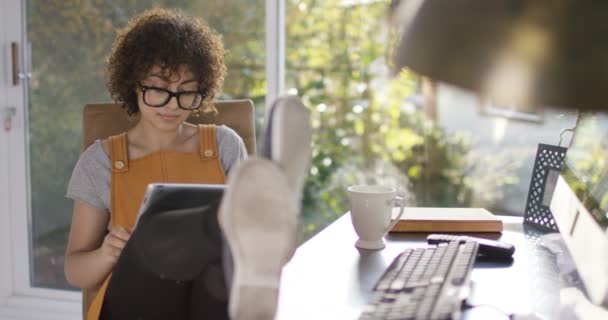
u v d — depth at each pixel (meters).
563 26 0.48
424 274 0.99
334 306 1.00
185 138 1.59
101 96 2.56
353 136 3.00
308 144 0.76
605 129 1.97
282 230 0.61
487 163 2.84
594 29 0.47
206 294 0.95
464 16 0.51
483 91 0.49
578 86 0.46
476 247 1.17
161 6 2.46
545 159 1.56
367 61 2.95
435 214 1.55
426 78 0.52
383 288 0.95
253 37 2.43
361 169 3.01
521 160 2.78
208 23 2.45
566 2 0.49
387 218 1.34
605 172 1.24
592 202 1.18
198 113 1.67
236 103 1.74
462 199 2.90
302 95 3.01
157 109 1.45
